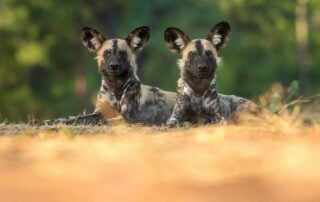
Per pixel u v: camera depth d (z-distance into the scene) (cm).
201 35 9075
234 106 2664
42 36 9019
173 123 2369
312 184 977
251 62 9656
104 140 1672
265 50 9719
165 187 995
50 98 9144
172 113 2536
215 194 945
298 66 9738
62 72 9212
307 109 2723
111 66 2530
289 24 9800
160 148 1452
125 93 2569
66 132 1852
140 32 2622
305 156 1217
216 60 2511
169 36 2545
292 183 991
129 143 1573
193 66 2455
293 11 9850
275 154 1291
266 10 9706
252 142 1527
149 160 1271
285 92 2767
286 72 9712
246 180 1032
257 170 1116
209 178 1066
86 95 9100
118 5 9400
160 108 2636
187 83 2483
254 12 9638
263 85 9525
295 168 1099
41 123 2409
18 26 8819
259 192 951
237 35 9481
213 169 1153
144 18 9131
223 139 1594
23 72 9012
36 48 8844
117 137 1766
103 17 9238
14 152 1419
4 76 8969
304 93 9400
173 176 1091
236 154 1336
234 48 9456
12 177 1113
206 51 2484
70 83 9194
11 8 8806
